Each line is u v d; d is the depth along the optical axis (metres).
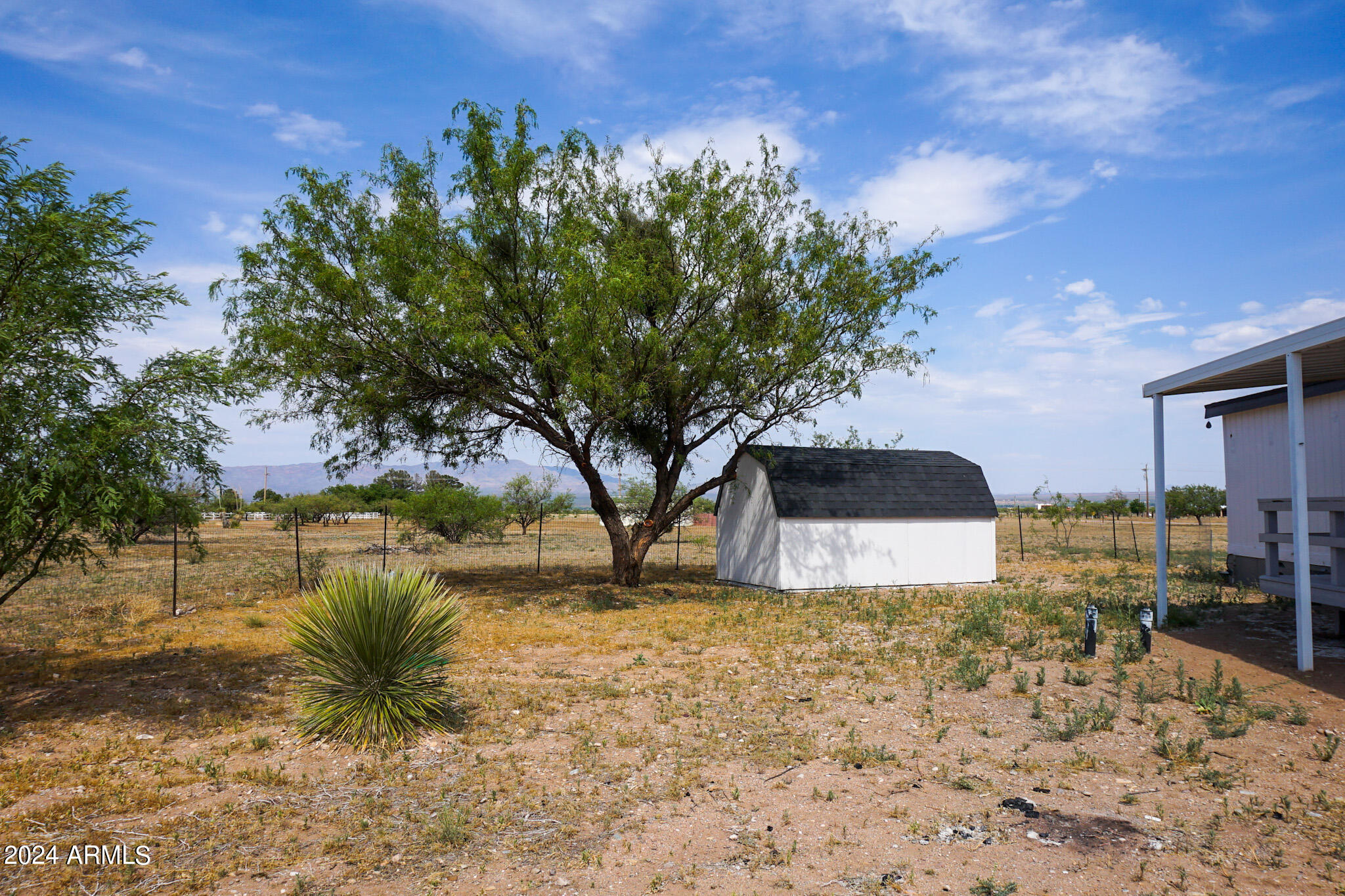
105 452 6.32
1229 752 5.79
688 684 8.26
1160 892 3.79
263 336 13.48
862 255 15.62
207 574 19.58
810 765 5.73
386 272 13.94
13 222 6.48
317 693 6.48
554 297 13.95
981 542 18.16
